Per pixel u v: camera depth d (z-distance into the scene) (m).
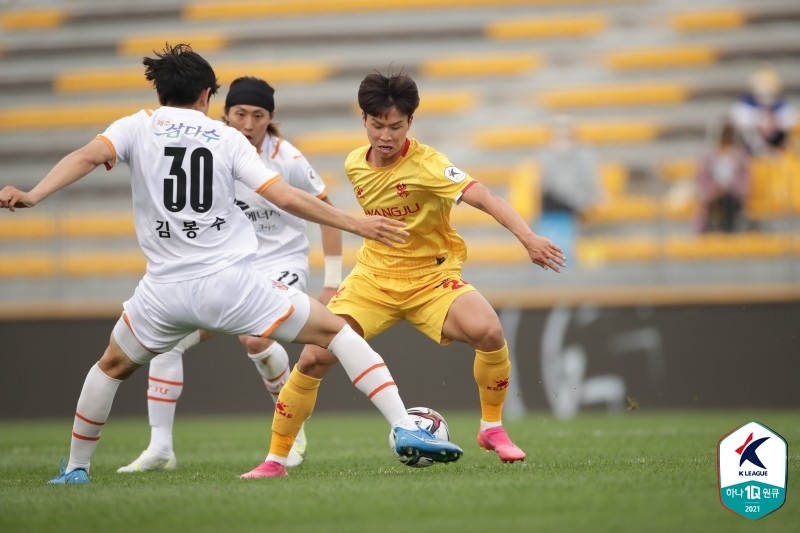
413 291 19.81
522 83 64.19
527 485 15.65
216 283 16.69
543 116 61.94
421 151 19.41
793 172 43.78
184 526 12.91
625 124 60.19
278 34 68.81
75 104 65.88
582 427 34.00
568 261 45.06
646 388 41.53
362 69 66.00
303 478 18.22
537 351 41.97
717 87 61.53
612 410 41.53
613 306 41.75
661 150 58.78
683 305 41.53
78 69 68.25
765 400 41.09
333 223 16.73
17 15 71.44
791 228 43.00
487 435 20.31
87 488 17.16
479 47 66.62
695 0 66.56
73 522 13.30
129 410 44.03
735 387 41.25
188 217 16.73
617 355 41.62
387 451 26.53
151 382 22.53
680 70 63.25
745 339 41.28
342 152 60.75
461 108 62.72
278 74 66.25
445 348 41.69
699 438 28.17
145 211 16.91
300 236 23.92
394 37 67.81
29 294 45.66
